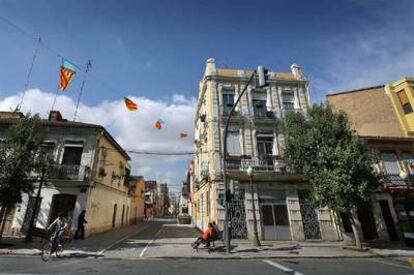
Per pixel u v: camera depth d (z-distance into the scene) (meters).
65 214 18.59
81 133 20.61
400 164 20.83
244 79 22.61
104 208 22.84
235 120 21.14
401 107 23.84
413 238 15.69
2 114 22.69
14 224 18.11
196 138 31.03
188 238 18.95
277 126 21.48
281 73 23.69
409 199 18.62
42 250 11.93
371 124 24.56
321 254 12.73
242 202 18.92
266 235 18.27
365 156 15.10
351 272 8.94
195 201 31.69
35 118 15.11
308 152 16.28
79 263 9.91
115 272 8.48
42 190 18.80
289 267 9.80
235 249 13.82
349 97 26.33
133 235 20.86
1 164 13.20
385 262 11.23
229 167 19.77
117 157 26.81
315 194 15.72
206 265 10.07
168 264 10.14
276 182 19.42
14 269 8.43
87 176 19.27
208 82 22.19
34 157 14.62
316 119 16.69
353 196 14.38
